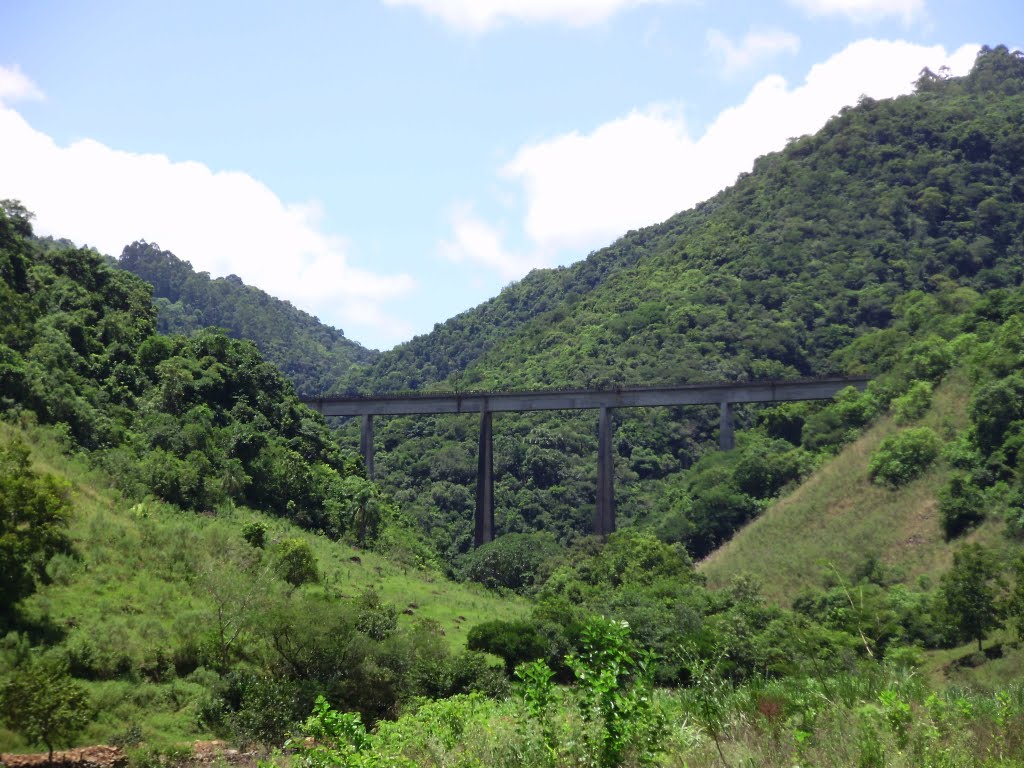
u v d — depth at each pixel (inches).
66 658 1600.6
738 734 464.1
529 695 490.0
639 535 3376.0
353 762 517.3
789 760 429.1
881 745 411.5
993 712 478.9
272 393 4089.6
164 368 3582.7
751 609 2156.7
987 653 1831.9
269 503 3353.8
